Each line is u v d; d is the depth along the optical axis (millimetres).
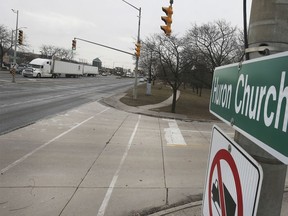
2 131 10188
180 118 18703
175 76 22609
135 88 28641
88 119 14633
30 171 6426
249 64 1386
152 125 14703
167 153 8859
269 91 1178
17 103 18047
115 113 18109
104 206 5020
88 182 6020
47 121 12938
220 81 1844
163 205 5180
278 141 1083
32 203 4961
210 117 20922
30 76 51469
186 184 6238
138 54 27969
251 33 1554
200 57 26812
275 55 1147
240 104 1468
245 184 1324
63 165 6980
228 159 1562
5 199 5059
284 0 1428
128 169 7023
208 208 1846
